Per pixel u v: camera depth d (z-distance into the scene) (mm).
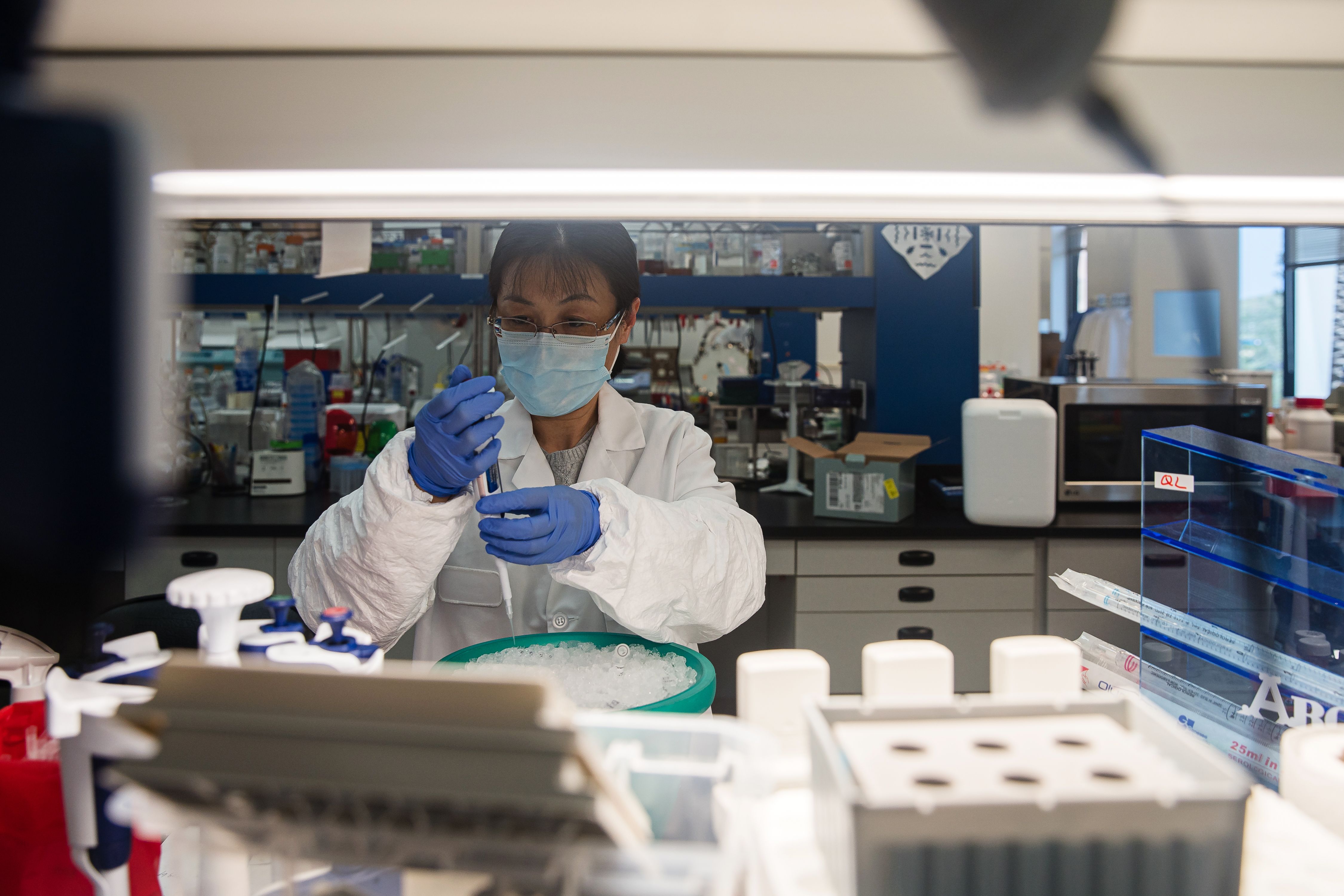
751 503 3223
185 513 2930
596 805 479
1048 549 2859
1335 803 730
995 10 538
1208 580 1259
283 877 707
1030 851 546
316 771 500
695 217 764
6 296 393
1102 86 616
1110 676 1166
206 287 3197
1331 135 667
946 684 806
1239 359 4219
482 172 668
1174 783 590
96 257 396
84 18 600
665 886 533
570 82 651
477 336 3600
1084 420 3035
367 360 3777
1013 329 5383
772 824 720
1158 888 552
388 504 1194
